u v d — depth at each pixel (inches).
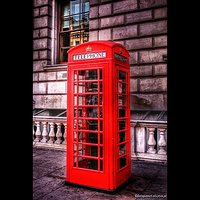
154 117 292.0
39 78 422.0
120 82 171.0
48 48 424.2
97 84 177.0
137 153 250.2
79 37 420.5
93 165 180.1
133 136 253.4
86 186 163.3
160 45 314.5
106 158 156.5
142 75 324.2
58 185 171.9
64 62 432.8
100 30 359.3
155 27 318.3
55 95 404.5
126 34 337.7
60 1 440.1
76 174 169.2
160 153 239.0
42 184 174.2
